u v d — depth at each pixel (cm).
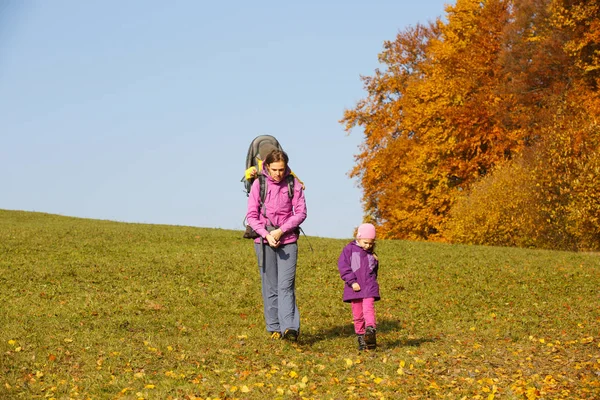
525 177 3105
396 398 664
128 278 1482
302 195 904
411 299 1369
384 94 4578
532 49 3634
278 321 926
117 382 707
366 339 862
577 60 3259
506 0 3962
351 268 877
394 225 4191
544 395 666
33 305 1186
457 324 1145
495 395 671
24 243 1928
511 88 3578
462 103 3803
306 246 2117
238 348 877
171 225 3005
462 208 3350
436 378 740
